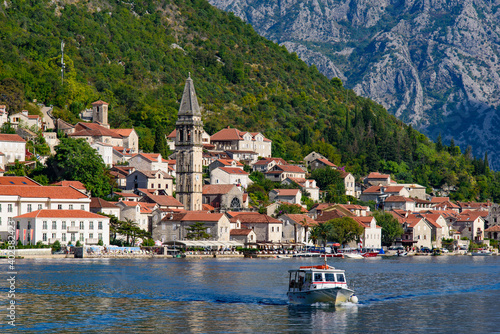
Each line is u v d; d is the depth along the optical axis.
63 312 137.12
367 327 127.25
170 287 173.88
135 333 119.81
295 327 126.19
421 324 130.25
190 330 122.62
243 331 122.44
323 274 149.62
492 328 127.06
